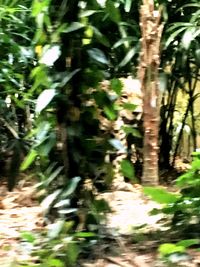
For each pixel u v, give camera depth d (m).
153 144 3.48
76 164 2.33
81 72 2.31
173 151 5.87
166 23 4.48
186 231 2.55
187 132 6.04
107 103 2.32
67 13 2.30
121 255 2.31
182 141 6.13
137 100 4.24
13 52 3.94
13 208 3.56
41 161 2.38
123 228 2.76
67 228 2.21
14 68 4.12
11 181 3.55
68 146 2.32
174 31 4.47
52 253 2.14
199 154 2.79
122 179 3.91
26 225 2.96
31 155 2.36
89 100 2.34
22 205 3.62
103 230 2.46
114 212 2.90
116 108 2.38
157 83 3.46
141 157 4.55
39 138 2.32
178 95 6.30
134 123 4.20
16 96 4.42
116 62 4.13
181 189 2.87
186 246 2.22
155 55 3.40
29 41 4.21
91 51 2.31
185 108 6.15
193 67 5.28
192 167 2.69
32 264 2.14
